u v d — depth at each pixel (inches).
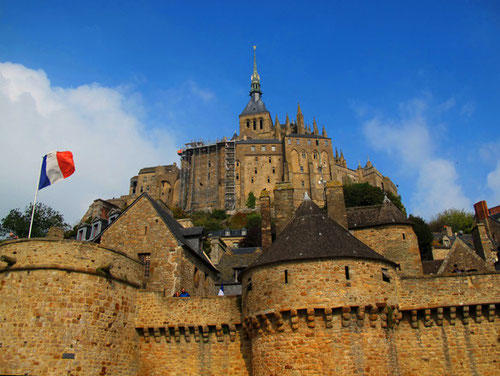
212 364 940.6
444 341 870.4
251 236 3331.7
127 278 966.4
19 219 2768.2
